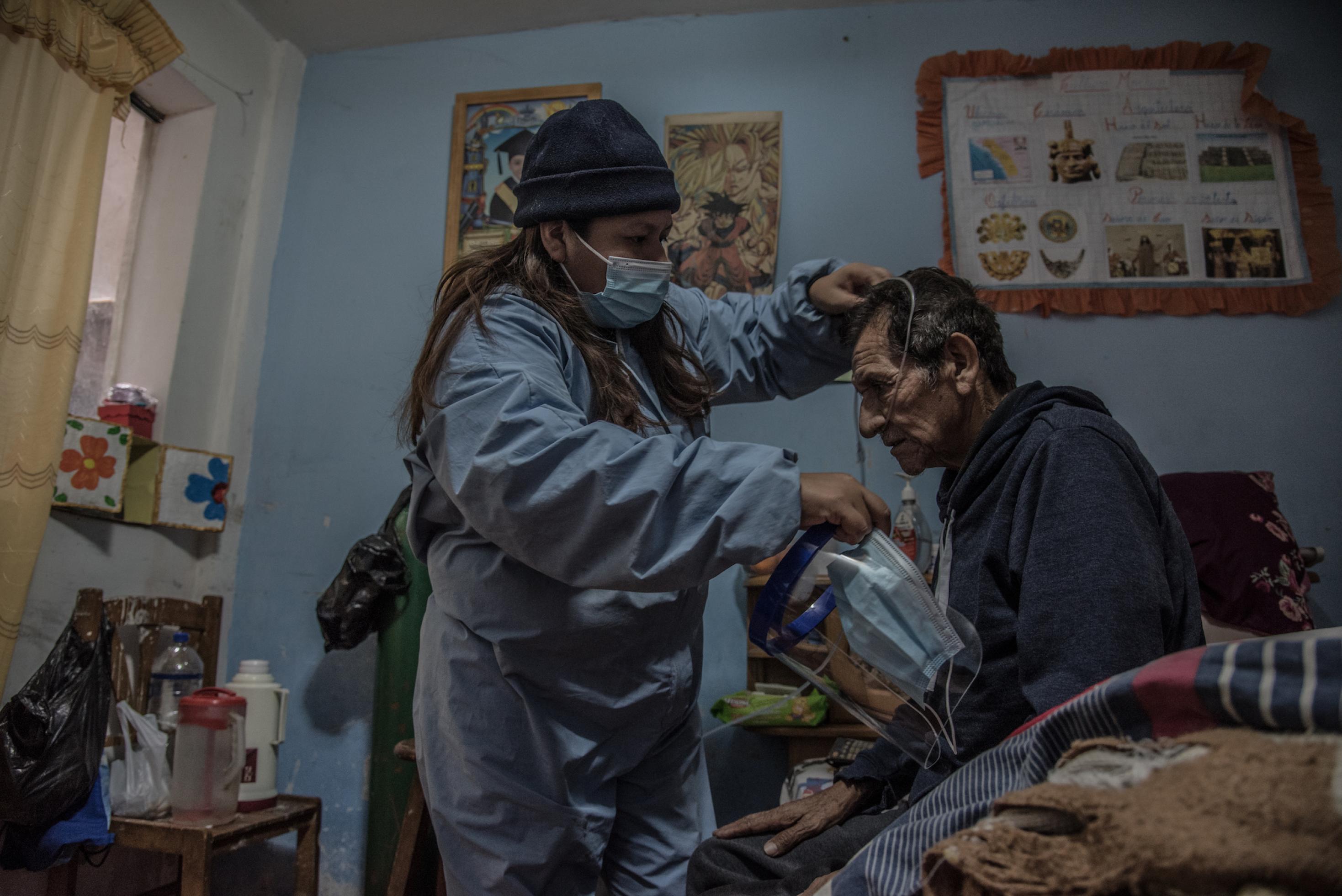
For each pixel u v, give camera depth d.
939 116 2.67
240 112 2.87
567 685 1.27
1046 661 0.92
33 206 2.08
